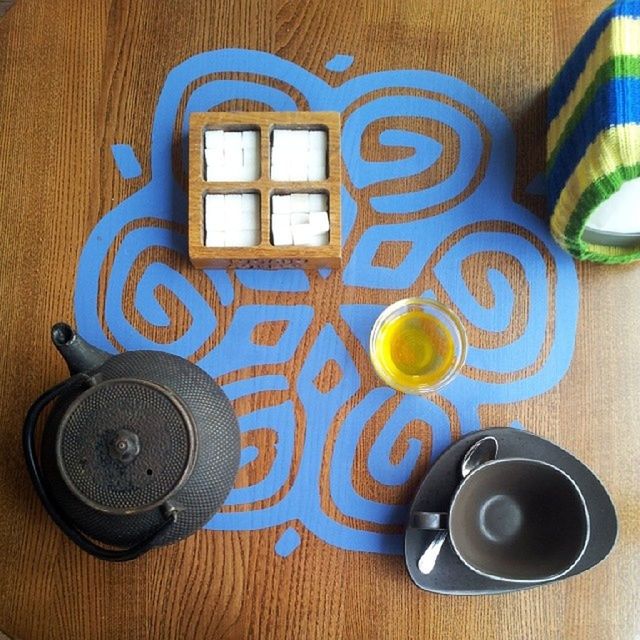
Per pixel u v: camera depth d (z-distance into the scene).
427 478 0.78
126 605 0.79
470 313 0.83
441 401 0.82
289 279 0.83
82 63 0.85
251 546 0.80
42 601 0.79
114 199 0.84
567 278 0.83
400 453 0.81
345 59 0.86
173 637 0.79
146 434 0.65
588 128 0.70
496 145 0.85
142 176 0.84
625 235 0.78
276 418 0.82
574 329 0.83
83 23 0.86
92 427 0.65
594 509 0.77
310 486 0.81
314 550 0.80
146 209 0.84
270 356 0.82
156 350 0.81
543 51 0.85
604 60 0.68
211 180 0.79
